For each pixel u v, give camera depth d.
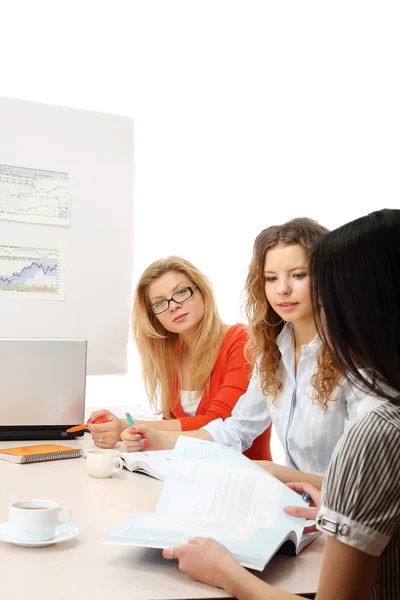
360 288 0.77
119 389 3.48
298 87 3.69
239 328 2.36
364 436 0.77
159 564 1.00
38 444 1.99
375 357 0.76
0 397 2.04
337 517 0.78
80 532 1.14
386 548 0.82
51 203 3.06
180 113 3.52
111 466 1.57
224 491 1.23
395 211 0.81
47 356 2.06
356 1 3.69
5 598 0.85
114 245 3.17
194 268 2.37
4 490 1.41
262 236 1.77
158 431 1.92
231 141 3.61
